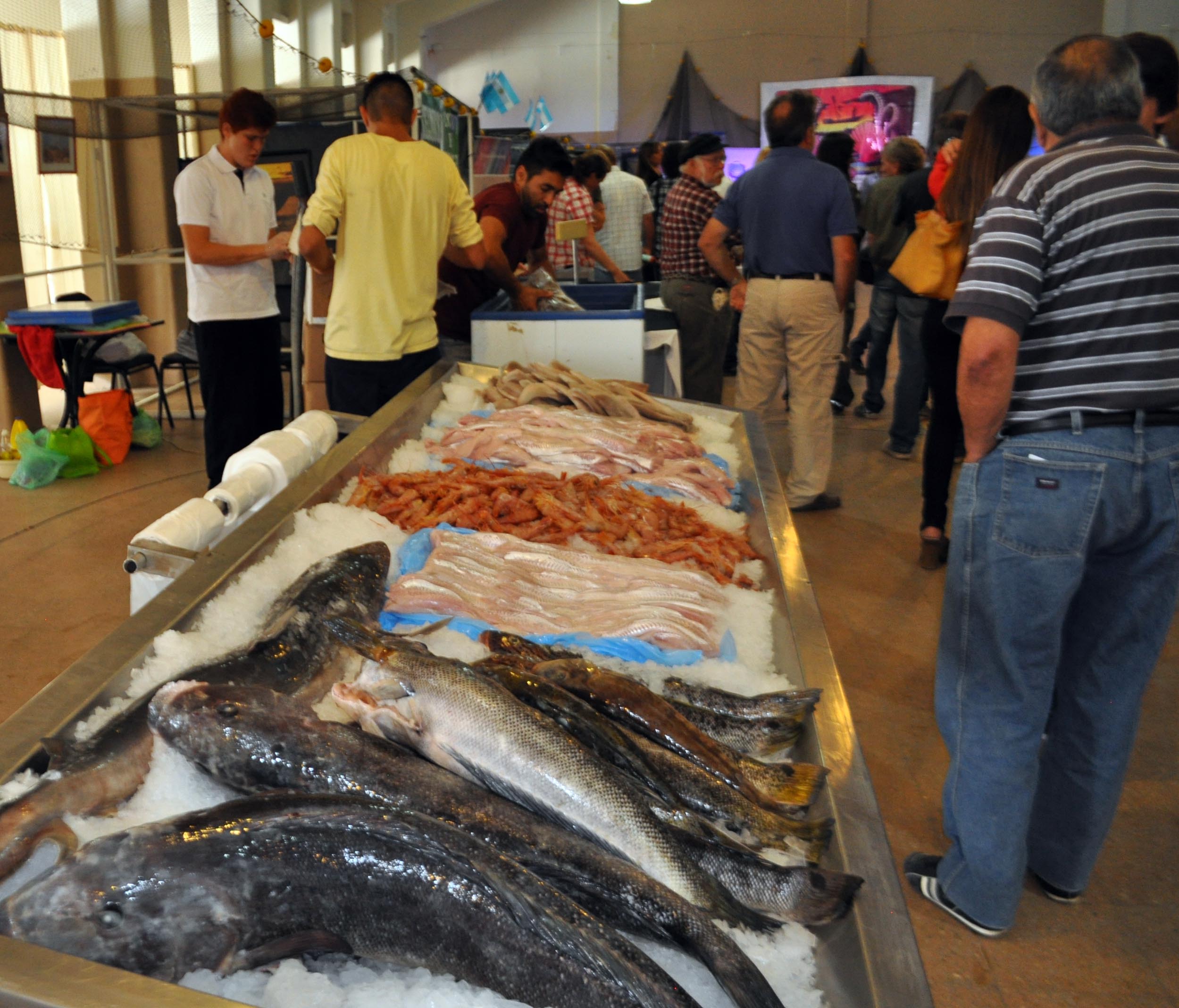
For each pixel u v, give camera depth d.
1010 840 2.22
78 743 1.22
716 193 5.82
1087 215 1.91
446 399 3.28
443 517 2.23
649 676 1.62
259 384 4.89
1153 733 3.28
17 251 6.93
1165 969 2.30
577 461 2.67
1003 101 3.70
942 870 2.41
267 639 1.49
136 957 0.98
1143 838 2.77
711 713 1.49
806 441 5.23
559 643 1.67
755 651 1.76
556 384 3.22
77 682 1.35
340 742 1.22
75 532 4.75
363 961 1.08
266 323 4.84
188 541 1.98
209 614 1.61
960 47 16.75
